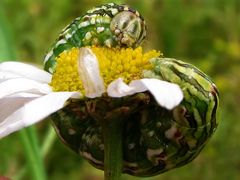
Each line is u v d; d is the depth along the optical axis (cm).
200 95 7
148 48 19
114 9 8
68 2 19
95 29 8
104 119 8
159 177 16
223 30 20
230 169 17
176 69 7
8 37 12
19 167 16
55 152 17
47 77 8
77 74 8
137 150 8
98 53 8
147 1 19
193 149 8
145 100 7
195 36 19
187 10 19
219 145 17
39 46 18
